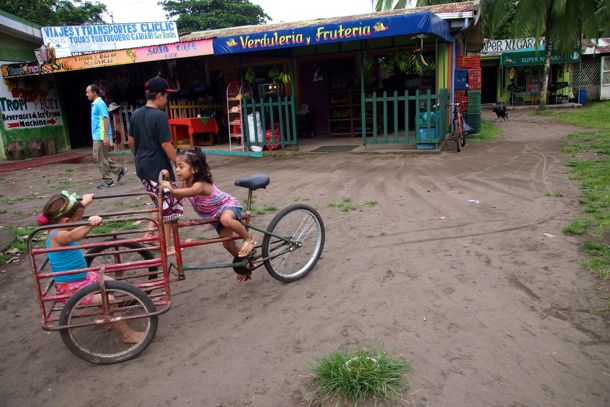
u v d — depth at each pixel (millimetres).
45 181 10922
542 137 13703
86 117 17609
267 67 14648
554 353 3238
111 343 3768
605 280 4176
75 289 3631
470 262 4730
